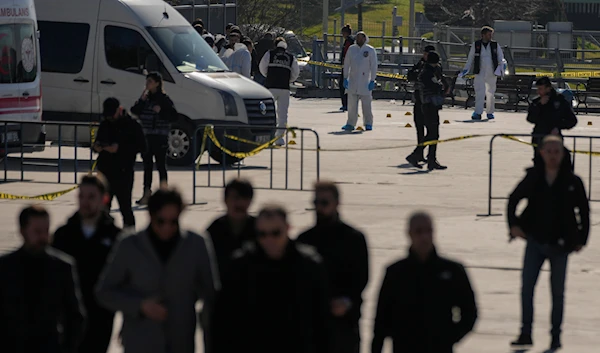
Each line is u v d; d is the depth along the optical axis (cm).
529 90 13400
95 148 4919
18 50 7300
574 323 3809
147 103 5903
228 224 2806
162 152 5922
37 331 2491
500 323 3788
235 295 2320
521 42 16250
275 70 9181
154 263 2577
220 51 10250
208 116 7719
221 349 2348
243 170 7538
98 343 2975
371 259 4712
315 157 8319
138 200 6053
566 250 3484
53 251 2789
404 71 16375
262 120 7900
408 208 6034
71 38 8000
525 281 3541
